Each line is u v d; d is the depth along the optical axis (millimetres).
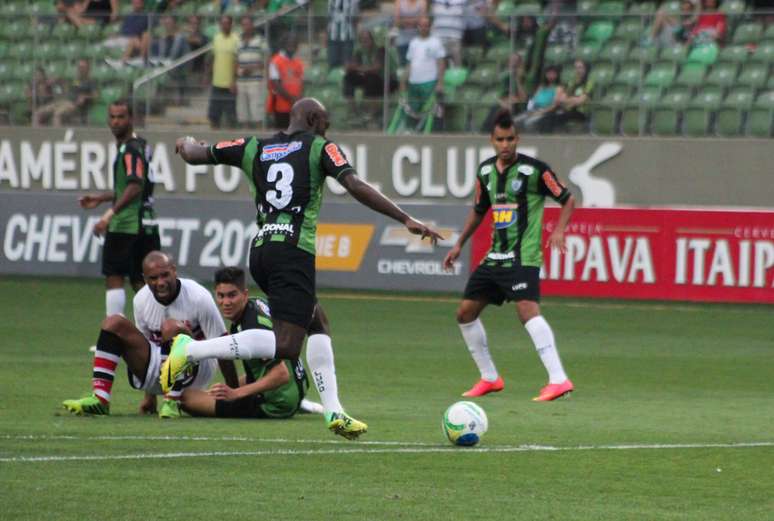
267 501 15844
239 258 55125
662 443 21031
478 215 29781
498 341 40125
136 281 35875
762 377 32188
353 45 59500
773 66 55688
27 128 62094
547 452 19875
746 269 48000
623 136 55344
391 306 48781
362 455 19297
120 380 29797
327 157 20047
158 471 17625
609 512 15609
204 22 64625
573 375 32469
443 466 18531
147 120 61938
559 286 50688
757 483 17609
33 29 65375
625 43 57062
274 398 23594
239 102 60750
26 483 16578
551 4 62094
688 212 48750
